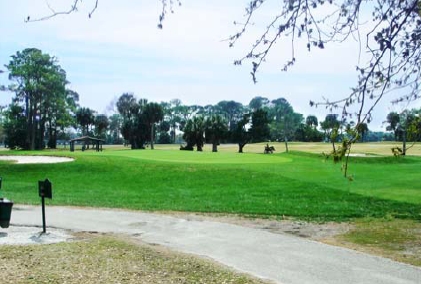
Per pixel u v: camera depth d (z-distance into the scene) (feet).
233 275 27.25
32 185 86.22
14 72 246.68
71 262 29.96
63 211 53.78
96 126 329.93
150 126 280.72
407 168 112.16
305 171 98.07
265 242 37.09
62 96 264.31
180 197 68.08
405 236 39.73
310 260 31.17
